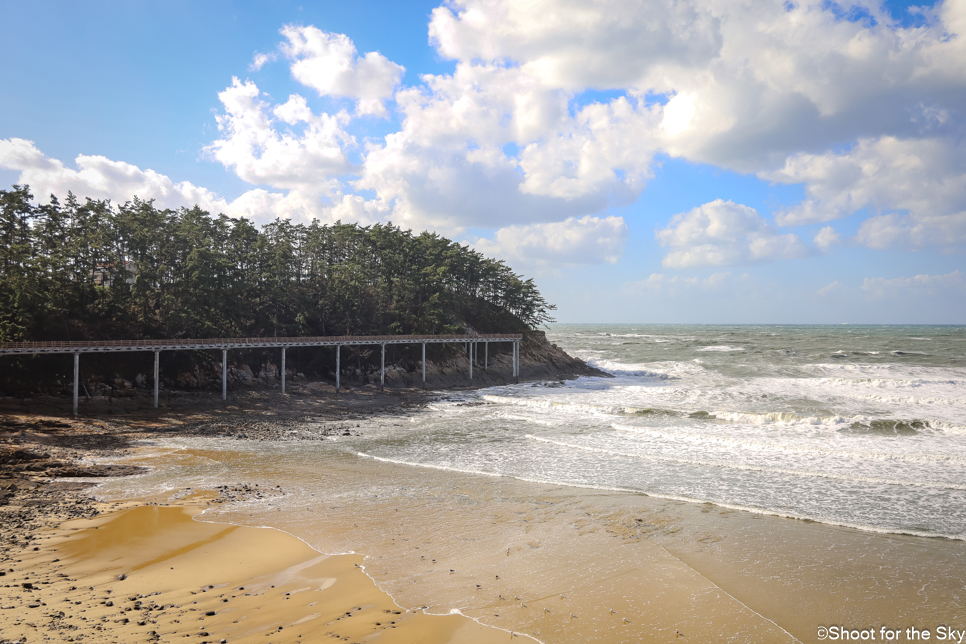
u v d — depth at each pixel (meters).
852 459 26.23
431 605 11.67
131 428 33.38
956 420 35.50
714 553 15.08
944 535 16.27
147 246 51.44
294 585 12.64
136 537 15.70
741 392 52.22
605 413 42.16
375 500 20.20
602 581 13.12
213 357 49.97
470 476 23.95
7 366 37.72
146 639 9.57
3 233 45.56
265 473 24.22
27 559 13.74
